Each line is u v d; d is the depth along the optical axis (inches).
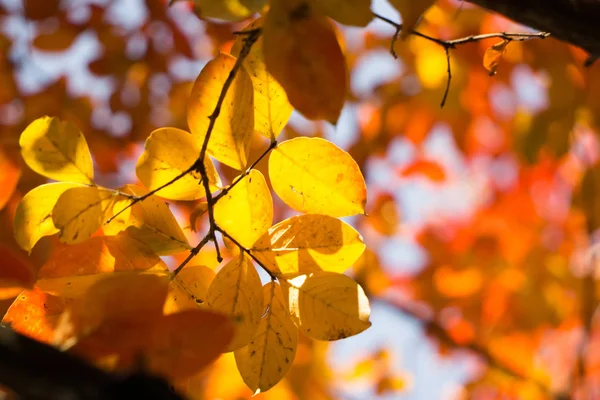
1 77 58.0
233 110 31.9
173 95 62.0
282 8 30.0
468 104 67.6
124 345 28.4
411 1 30.2
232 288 31.8
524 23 34.3
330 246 32.1
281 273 32.0
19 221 32.0
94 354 28.4
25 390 27.0
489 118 68.7
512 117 68.4
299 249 32.1
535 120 54.5
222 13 30.5
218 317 28.5
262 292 31.9
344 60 30.1
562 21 33.9
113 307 28.7
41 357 27.2
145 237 32.1
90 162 32.4
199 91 31.9
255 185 32.3
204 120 32.0
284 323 31.9
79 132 32.3
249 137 32.0
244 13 30.5
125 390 27.0
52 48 56.1
